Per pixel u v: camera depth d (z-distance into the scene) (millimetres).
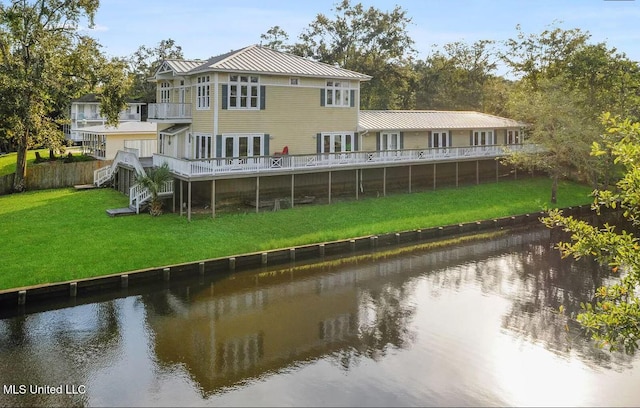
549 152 37688
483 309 18141
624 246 9680
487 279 21547
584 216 34125
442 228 28766
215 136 28469
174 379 13188
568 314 17703
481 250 26203
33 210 28156
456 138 40125
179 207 28484
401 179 36281
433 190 35656
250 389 12703
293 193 29781
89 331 15961
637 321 9703
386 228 27641
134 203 27781
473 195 35250
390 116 37969
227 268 22016
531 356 14562
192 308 18000
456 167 37156
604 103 40094
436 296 19469
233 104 28906
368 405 12000
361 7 55219
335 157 30844
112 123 37906
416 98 62656
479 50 60750
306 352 14750
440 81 61969
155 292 19469
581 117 36594
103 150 42938
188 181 25688
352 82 33469
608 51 41219
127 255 21359
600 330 15516
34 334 15703
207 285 20359
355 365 13977
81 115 58062
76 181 37500
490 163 41000
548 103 35812
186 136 32000
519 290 20188
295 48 56281
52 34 34875
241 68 28641
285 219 27234
